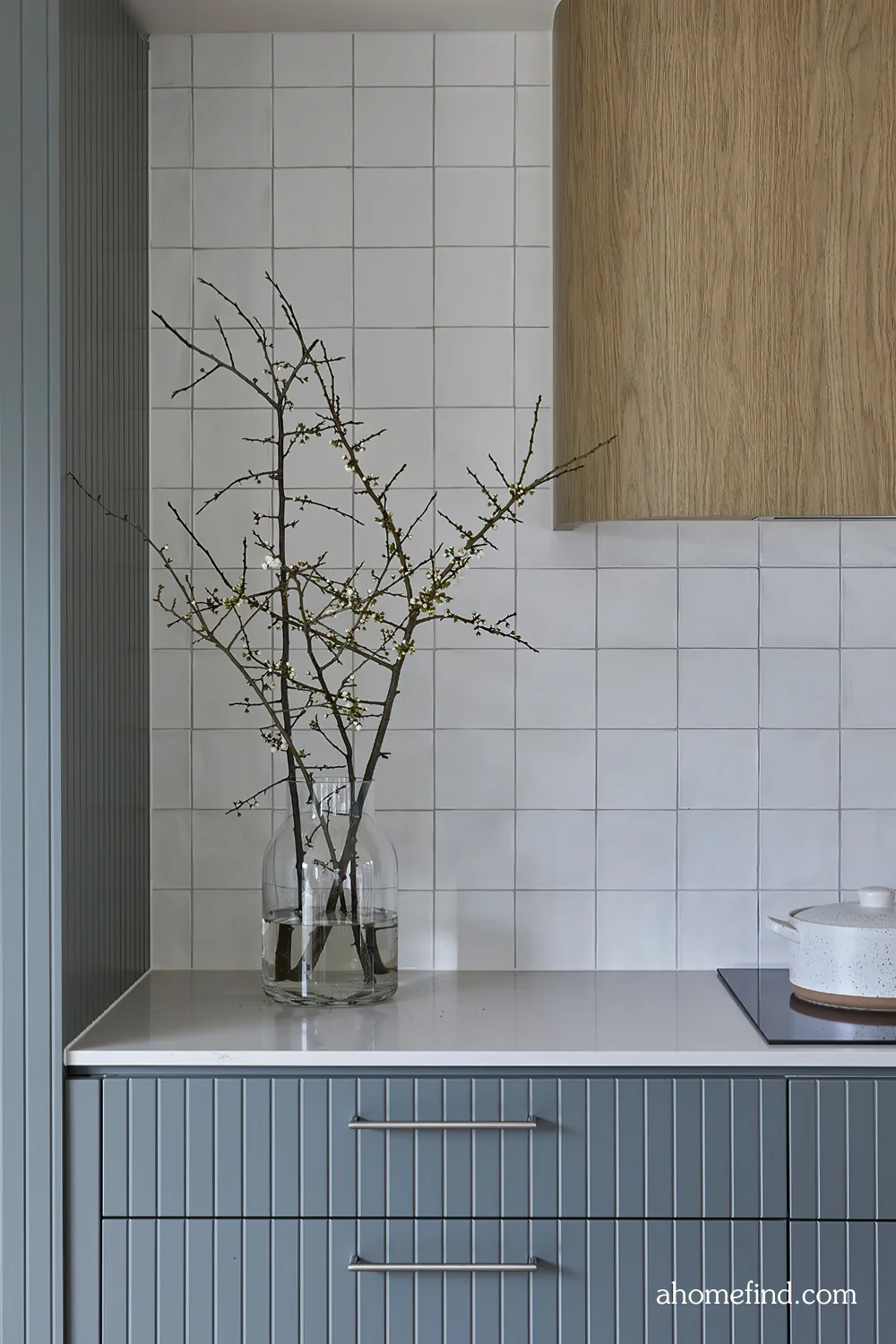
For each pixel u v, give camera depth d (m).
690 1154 1.64
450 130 2.12
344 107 2.12
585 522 1.93
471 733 2.13
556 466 2.02
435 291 2.12
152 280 2.13
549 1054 1.64
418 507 2.13
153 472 2.13
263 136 2.13
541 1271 1.64
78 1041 1.69
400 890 2.13
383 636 2.12
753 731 2.12
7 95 1.63
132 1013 1.84
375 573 2.13
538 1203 1.64
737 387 1.80
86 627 1.76
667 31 1.81
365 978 1.87
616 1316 1.64
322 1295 1.64
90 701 1.78
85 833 1.75
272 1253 1.64
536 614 2.12
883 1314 1.64
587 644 2.12
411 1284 1.64
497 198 2.12
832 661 2.12
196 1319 1.65
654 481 1.82
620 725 2.12
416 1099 1.64
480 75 2.12
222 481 2.13
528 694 2.12
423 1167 1.64
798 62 1.79
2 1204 1.64
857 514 1.79
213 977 2.09
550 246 2.12
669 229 1.81
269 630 2.13
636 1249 1.64
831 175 1.78
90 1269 1.65
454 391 2.12
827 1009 1.83
